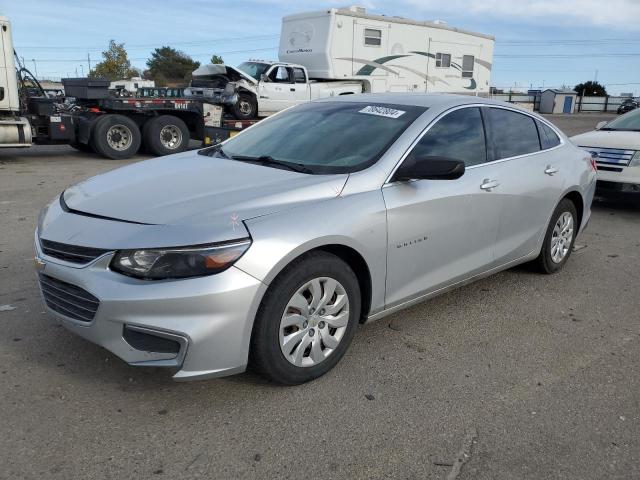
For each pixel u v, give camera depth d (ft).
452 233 12.80
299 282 10.00
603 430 9.67
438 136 12.85
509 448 9.12
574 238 17.98
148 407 9.86
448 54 64.34
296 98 57.11
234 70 53.98
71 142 45.96
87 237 9.58
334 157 12.16
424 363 11.75
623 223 25.40
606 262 19.20
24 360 11.22
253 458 8.68
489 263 14.28
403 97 14.23
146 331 9.05
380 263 11.32
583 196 17.47
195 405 9.96
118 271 9.18
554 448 9.16
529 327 13.73
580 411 10.21
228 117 54.95
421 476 8.43
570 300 15.56
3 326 12.62
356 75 57.52
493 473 8.54
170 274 9.02
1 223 21.88
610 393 10.86
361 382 10.91
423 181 12.14
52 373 10.79
